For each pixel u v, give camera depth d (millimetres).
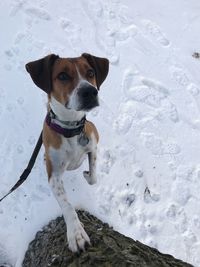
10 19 1003
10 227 695
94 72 603
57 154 616
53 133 605
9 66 913
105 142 806
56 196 611
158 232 705
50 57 577
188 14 1094
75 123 596
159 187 761
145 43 1005
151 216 721
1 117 832
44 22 1012
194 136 846
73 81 558
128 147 806
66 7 1053
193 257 684
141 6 1096
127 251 550
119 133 825
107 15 1054
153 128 844
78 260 544
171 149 815
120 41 1000
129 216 715
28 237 684
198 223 722
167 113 875
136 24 1045
